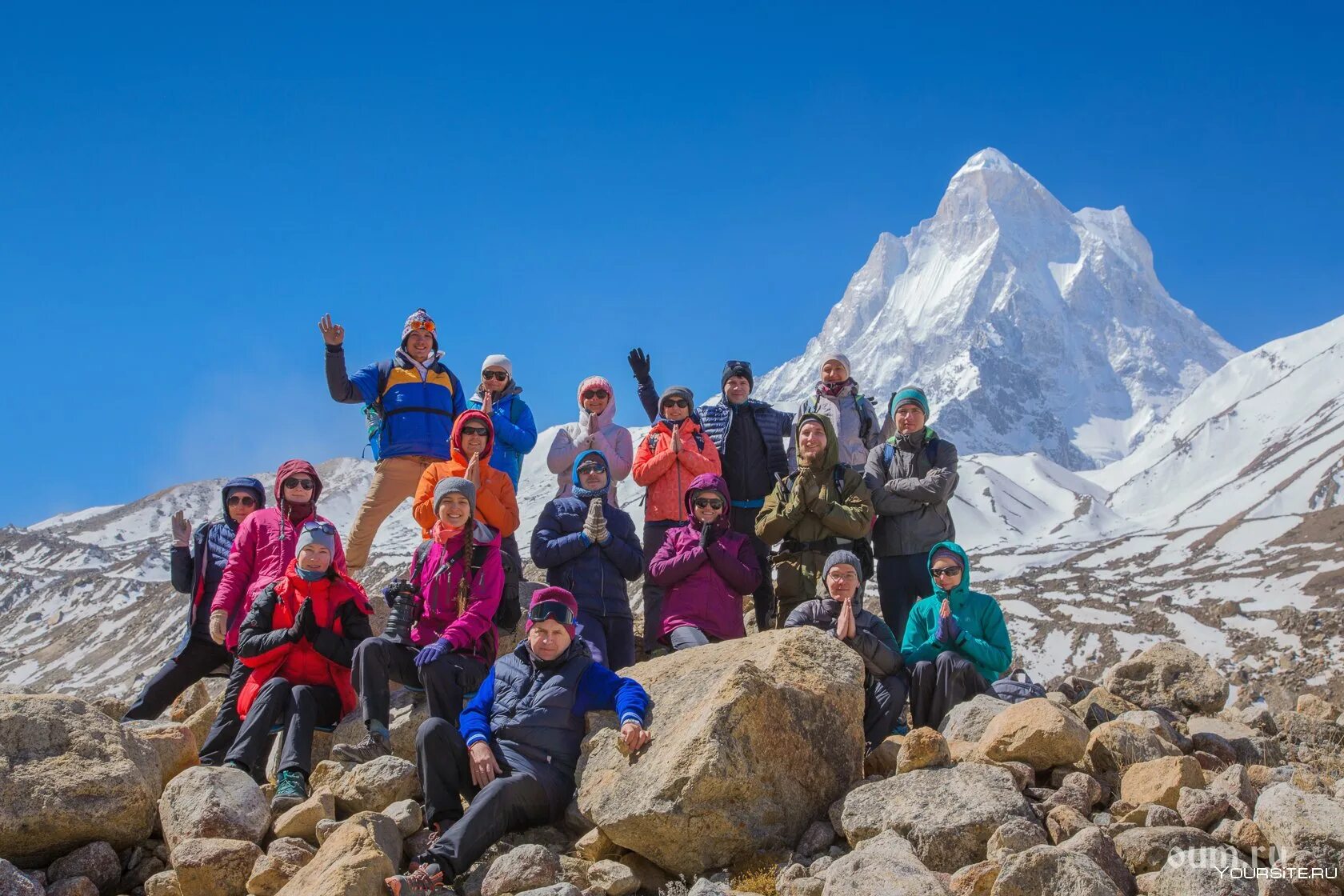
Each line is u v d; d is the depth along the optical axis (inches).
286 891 262.8
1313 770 368.2
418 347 510.6
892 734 360.5
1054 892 237.1
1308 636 5565.9
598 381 518.6
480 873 284.8
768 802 293.6
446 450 501.4
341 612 354.3
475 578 363.9
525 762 313.4
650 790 287.6
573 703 324.2
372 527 500.1
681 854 286.4
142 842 312.8
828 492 433.4
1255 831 263.7
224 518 432.5
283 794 314.2
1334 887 244.4
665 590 425.4
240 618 382.6
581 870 281.3
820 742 309.0
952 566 392.2
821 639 332.2
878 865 248.4
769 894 271.3
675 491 476.4
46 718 312.8
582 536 418.0
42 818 293.6
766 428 503.5
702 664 333.4
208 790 302.0
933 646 380.8
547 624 325.4
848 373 529.7
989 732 324.5
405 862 295.6
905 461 466.0
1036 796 299.9
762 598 485.7
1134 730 325.4
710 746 287.4
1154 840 264.4
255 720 331.9
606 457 482.0
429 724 311.0
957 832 272.5
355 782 318.7
